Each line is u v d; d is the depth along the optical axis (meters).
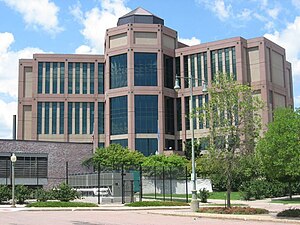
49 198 41.16
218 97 28.77
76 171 62.91
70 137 95.94
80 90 98.06
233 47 88.38
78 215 27.64
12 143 57.81
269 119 83.75
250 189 49.50
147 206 35.12
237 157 28.02
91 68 99.25
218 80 29.33
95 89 98.12
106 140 90.19
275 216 24.75
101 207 34.53
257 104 28.69
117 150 68.31
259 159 25.73
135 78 88.50
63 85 97.75
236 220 23.58
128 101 87.69
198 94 90.25
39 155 59.41
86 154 64.38
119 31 91.38
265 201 45.47
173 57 94.38
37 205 34.97
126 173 43.22
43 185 58.59
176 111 92.56
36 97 96.62
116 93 89.75
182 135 90.88
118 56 91.25
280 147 22.89
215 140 28.53
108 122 90.12
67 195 41.53
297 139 22.75
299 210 24.91
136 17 94.81
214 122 28.62
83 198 43.06
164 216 26.72
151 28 90.75
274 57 92.31
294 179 24.64
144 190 59.03
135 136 86.38
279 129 23.55
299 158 22.06
